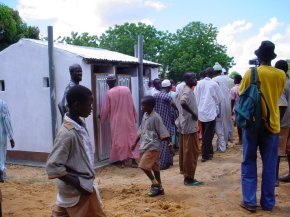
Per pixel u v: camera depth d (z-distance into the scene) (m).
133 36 39.00
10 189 7.15
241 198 6.21
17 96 9.70
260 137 5.57
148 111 6.43
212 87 9.17
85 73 8.87
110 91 9.08
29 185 7.64
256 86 5.39
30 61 9.43
